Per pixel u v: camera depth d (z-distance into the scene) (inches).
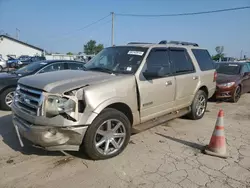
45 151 146.0
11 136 169.8
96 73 150.9
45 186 110.2
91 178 118.0
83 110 122.3
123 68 157.2
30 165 128.8
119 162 135.3
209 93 237.6
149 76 155.2
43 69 270.2
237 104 316.8
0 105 245.3
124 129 143.4
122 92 139.4
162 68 170.2
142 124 163.2
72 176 119.2
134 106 149.5
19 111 130.6
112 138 138.6
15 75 254.4
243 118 241.8
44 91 120.6
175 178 120.6
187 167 132.2
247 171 129.8
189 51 213.3
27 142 154.6
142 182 116.0
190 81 202.5
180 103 195.9
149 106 161.2
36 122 119.1
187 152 152.0
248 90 384.5
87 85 126.9
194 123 215.6
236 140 176.6
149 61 163.3
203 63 229.6
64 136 119.4
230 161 141.0
